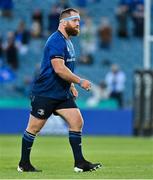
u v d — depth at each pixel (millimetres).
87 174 28172
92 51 90688
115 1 94375
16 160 39125
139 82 73125
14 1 92875
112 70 82125
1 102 74688
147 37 78875
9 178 26203
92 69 88625
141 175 28094
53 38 29078
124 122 74375
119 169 31844
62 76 28641
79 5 93500
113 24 93312
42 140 63844
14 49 85375
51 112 29750
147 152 48469
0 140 61688
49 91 29344
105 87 82062
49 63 29125
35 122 29859
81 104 77125
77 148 29406
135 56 92188
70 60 29359
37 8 92938
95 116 74188
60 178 26078
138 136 73062
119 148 53281
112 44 92062
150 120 72875
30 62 88062
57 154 45750
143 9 92875
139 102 73250
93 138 68062
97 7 93938
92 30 91312
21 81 85375
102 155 45000
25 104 75188
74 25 29188
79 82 28562
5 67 85188
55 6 90875
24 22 91062
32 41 89312
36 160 39688
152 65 90562
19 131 73375
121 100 81875
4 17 92188
